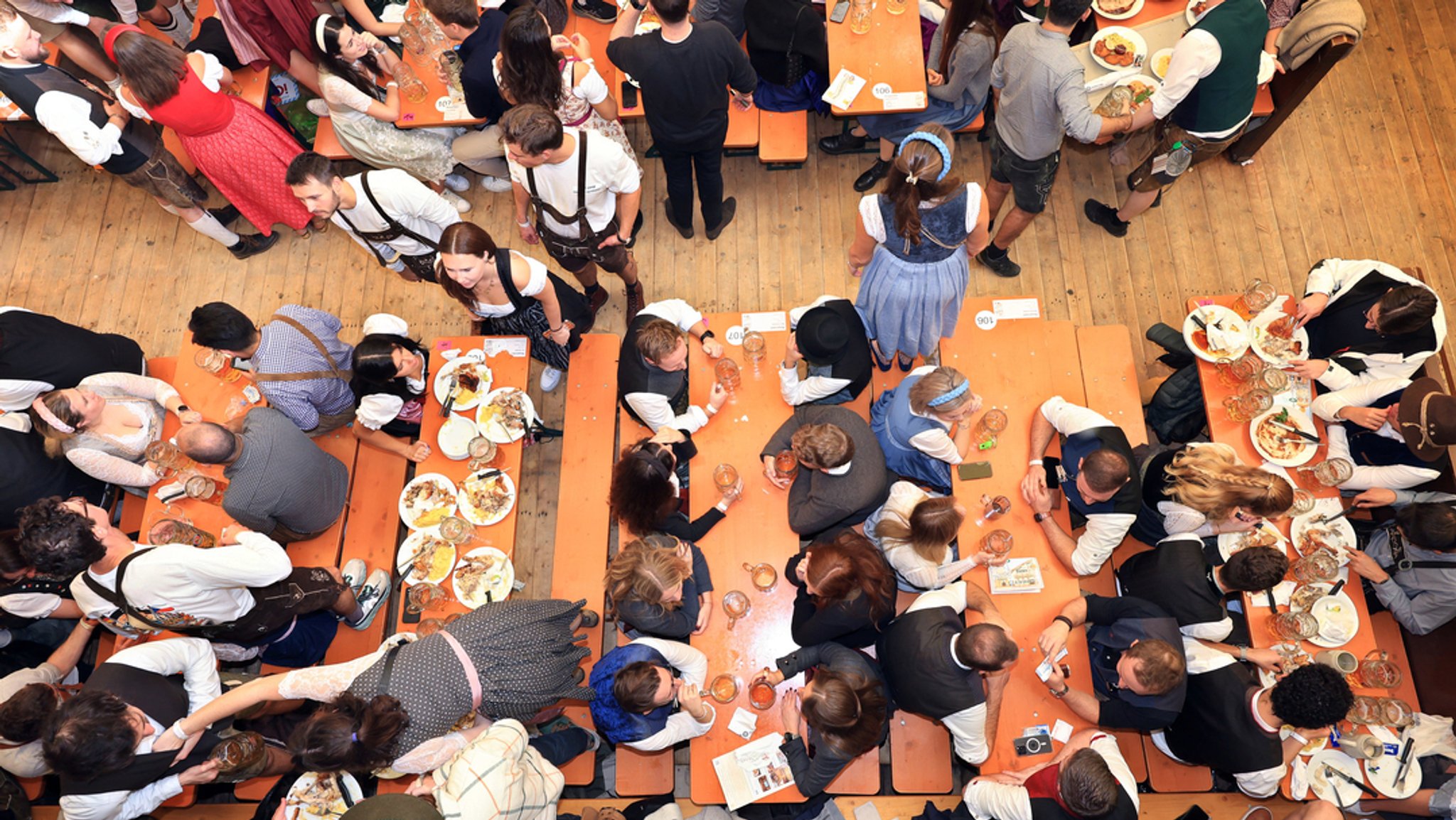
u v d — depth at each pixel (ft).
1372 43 18.02
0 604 12.50
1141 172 15.05
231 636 11.87
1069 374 13.34
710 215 16.52
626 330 16.56
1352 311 13.00
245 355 12.81
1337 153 17.21
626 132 18.15
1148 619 11.32
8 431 13.12
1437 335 12.37
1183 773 11.84
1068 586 11.96
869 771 11.86
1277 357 12.70
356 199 11.64
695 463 12.82
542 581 15.17
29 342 13.44
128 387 13.61
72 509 10.78
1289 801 12.09
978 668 10.18
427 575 12.16
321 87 14.89
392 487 14.01
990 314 13.42
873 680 10.37
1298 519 12.02
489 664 10.22
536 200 12.52
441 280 11.91
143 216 18.04
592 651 12.57
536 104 11.17
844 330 11.78
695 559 12.05
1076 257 16.72
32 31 13.47
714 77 12.59
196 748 11.09
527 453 15.94
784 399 13.00
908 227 10.80
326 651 13.35
